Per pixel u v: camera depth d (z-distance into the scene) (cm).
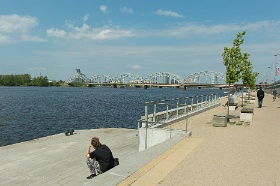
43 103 6881
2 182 833
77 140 1459
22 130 2797
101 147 816
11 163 1026
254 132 1374
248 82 3453
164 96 11425
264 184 648
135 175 670
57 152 1202
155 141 1206
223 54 1972
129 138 1520
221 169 748
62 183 824
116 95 12294
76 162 1048
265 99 4966
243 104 3319
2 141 2236
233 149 989
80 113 4494
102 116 4041
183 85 17188
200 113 2253
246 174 716
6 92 14162
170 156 859
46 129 2880
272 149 1012
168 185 615
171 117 1711
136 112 4628
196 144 1049
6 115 4162
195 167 755
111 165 816
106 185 591
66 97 10100
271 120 1864
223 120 1518
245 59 1950
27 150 1230
